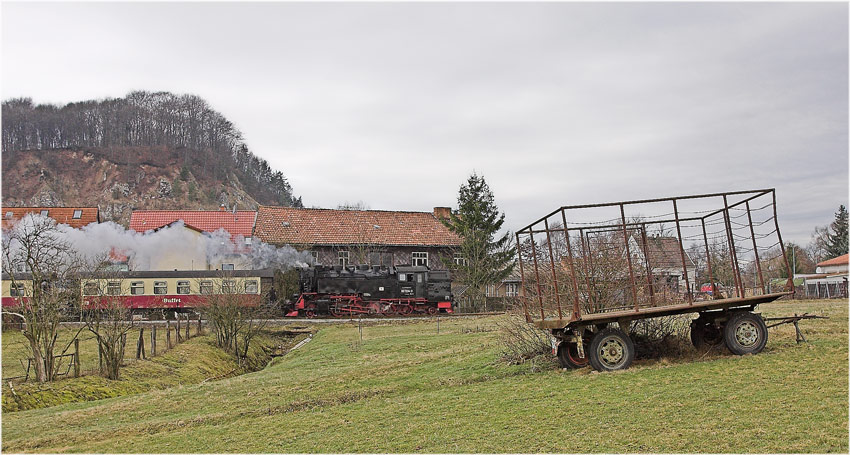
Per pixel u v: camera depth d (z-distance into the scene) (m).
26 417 17.55
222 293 35.66
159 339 34.72
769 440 10.11
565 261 18.14
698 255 18.56
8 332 35.81
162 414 16.75
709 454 9.84
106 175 158.38
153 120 173.62
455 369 18.70
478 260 55.38
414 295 50.16
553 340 17.02
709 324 16.69
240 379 21.66
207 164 169.38
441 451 11.41
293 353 33.66
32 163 158.88
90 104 174.38
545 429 11.93
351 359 25.09
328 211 63.56
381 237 61.19
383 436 12.67
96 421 16.48
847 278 50.88
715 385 13.26
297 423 14.28
